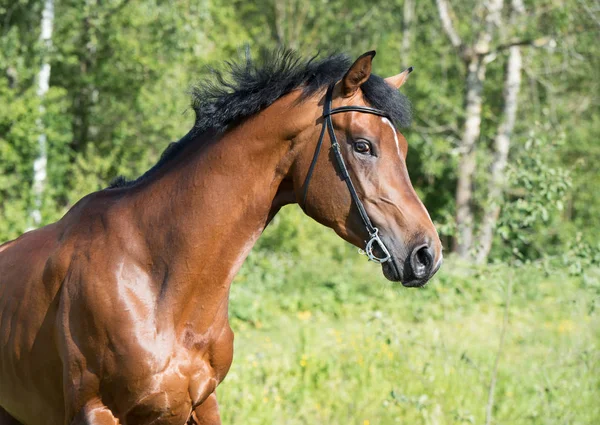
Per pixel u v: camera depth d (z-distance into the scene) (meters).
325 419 7.14
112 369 3.93
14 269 4.55
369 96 3.96
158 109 20.11
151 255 4.06
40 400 4.39
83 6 18.89
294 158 4.04
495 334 11.66
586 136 27.09
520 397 7.64
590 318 9.47
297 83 4.06
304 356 8.77
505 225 6.61
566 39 23.78
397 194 3.86
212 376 4.20
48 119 17.86
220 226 4.04
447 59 29.22
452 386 7.53
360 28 31.72
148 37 20.11
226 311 4.25
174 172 4.18
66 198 20.14
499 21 23.89
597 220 27.06
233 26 22.81
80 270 4.08
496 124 27.88
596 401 6.95
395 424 6.88
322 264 17.64
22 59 17.50
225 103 4.12
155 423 4.04
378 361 8.34
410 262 3.78
